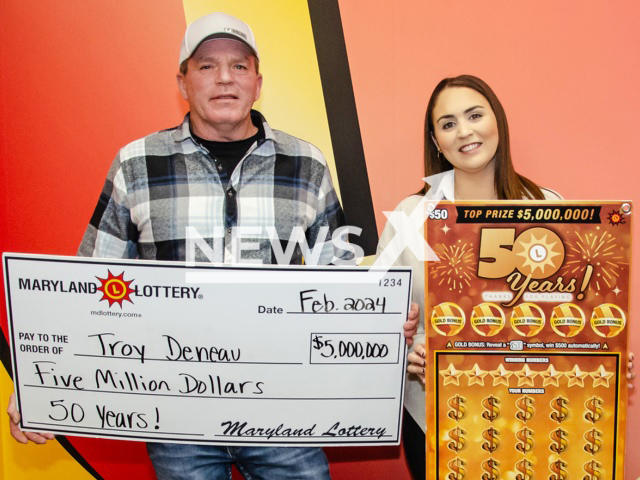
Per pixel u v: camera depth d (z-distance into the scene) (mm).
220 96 1522
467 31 2014
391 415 1554
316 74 2045
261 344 1513
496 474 1401
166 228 1523
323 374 1528
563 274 1383
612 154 2012
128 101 2025
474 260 1396
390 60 2039
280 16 2025
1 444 2102
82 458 2127
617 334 1379
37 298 1513
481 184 1778
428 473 1410
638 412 2061
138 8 2002
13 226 2059
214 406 1537
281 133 1683
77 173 2041
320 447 1674
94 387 1540
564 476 1396
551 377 1389
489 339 1395
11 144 2039
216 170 1548
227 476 1704
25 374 1547
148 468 2139
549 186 2039
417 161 2061
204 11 2004
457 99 1700
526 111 2023
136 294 1496
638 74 1982
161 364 1521
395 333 1522
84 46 2014
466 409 1402
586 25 1985
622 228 1373
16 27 2010
